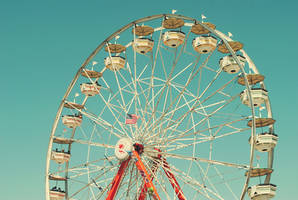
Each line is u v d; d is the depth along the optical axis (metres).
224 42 32.56
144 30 36.50
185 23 35.12
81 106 40.66
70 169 37.16
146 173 33.34
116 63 38.62
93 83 38.38
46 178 38.53
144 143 35.66
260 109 35.78
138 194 35.44
